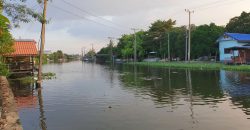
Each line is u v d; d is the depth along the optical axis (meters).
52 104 19.61
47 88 28.78
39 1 29.14
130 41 106.81
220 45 64.69
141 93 23.75
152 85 29.20
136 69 60.69
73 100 21.09
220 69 46.72
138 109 17.27
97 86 29.98
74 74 50.06
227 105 17.69
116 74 47.25
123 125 13.78
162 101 19.70
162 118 14.92
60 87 29.59
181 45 76.06
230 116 15.01
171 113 16.00
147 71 52.06
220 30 70.50
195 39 70.88
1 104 12.25
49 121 14.88
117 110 17.14
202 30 70.50
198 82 30.05
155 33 97.00
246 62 51.72
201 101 19.20
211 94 21.86
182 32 76.81
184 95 21.89
